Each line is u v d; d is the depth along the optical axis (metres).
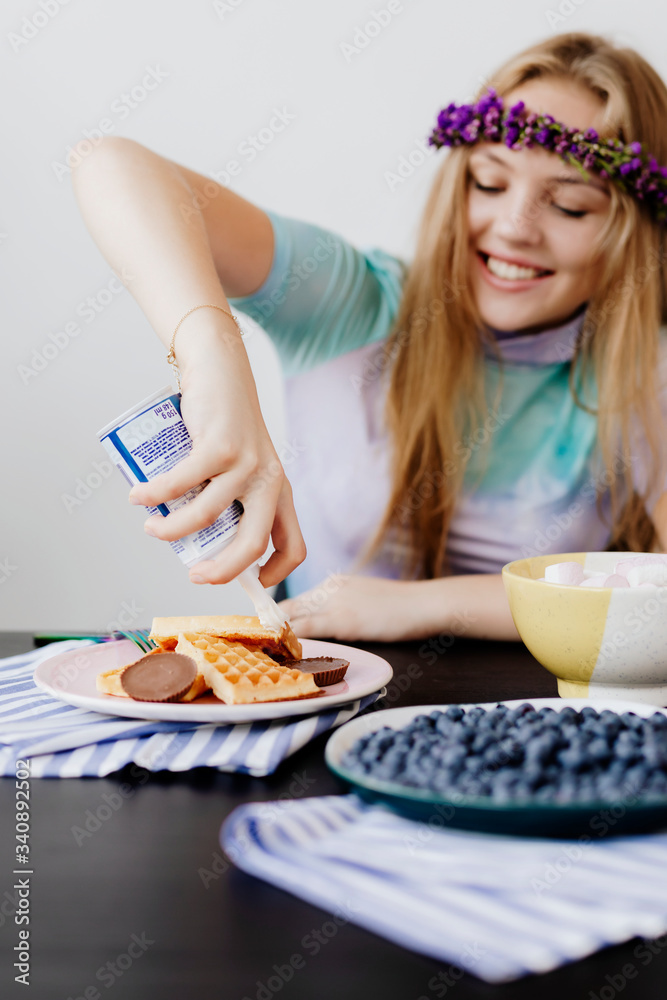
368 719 0.54
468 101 1.66
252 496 0.69
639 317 1.68
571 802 0.41
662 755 0.45
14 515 1.87
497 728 0.51
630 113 1.62
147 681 0.64
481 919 0.36
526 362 1.70
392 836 0.44
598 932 0.34
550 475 1.71
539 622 0.68
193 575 0.68
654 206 1.64
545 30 1.63
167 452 0.67
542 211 1.63
